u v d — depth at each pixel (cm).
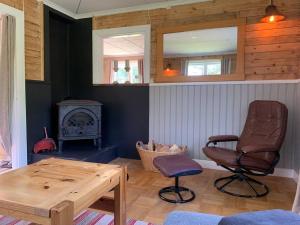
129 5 366
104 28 392
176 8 351
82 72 411
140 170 332
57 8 367
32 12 328
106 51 650
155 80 369
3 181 149
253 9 313
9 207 122
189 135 354
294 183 285
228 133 333
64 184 145
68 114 348
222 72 332
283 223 72
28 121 326
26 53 321
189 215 129
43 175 160
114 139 397
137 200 238
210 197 246
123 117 390
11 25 295
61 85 404
